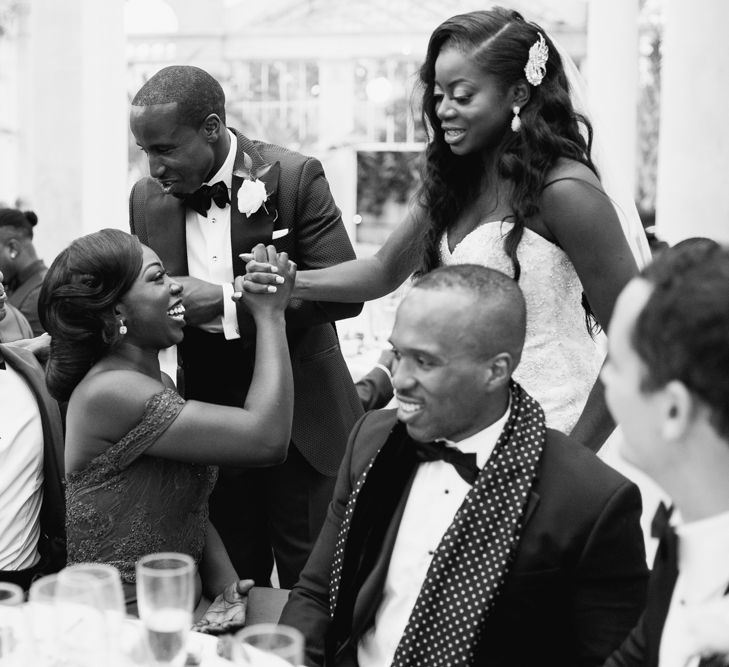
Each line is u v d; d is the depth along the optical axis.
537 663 1.67
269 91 11.88
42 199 6.40
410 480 1.79
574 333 2.30
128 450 2.07
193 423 2.07
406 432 1.79
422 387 1.67
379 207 12.94
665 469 1.15
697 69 5.00
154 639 1.42
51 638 1.41
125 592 2.09
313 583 1.89
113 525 2.10
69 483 2.15
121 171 6.57
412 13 11.26
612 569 1.62
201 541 2.26
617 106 6.96
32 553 2.45
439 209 2.39
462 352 1.64
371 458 1.87
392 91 11.05
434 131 2.35
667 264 1.12
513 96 2.21
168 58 11.45
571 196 2.11
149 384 2.10
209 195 2.55
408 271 2.56
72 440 2.12
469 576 1.61
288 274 2.27
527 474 1.64
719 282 1.07
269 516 2.79
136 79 11.41
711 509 1.15
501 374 1.67
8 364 2.43
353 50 11.39
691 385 1.07
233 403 2.68
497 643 1.64
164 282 2.17
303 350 2.71
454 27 2.20
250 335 2.50
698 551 1.16
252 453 2.11
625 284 2.12
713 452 1.10
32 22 6.32
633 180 7.07
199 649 1.62
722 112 4.98
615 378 1.15
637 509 1.66
